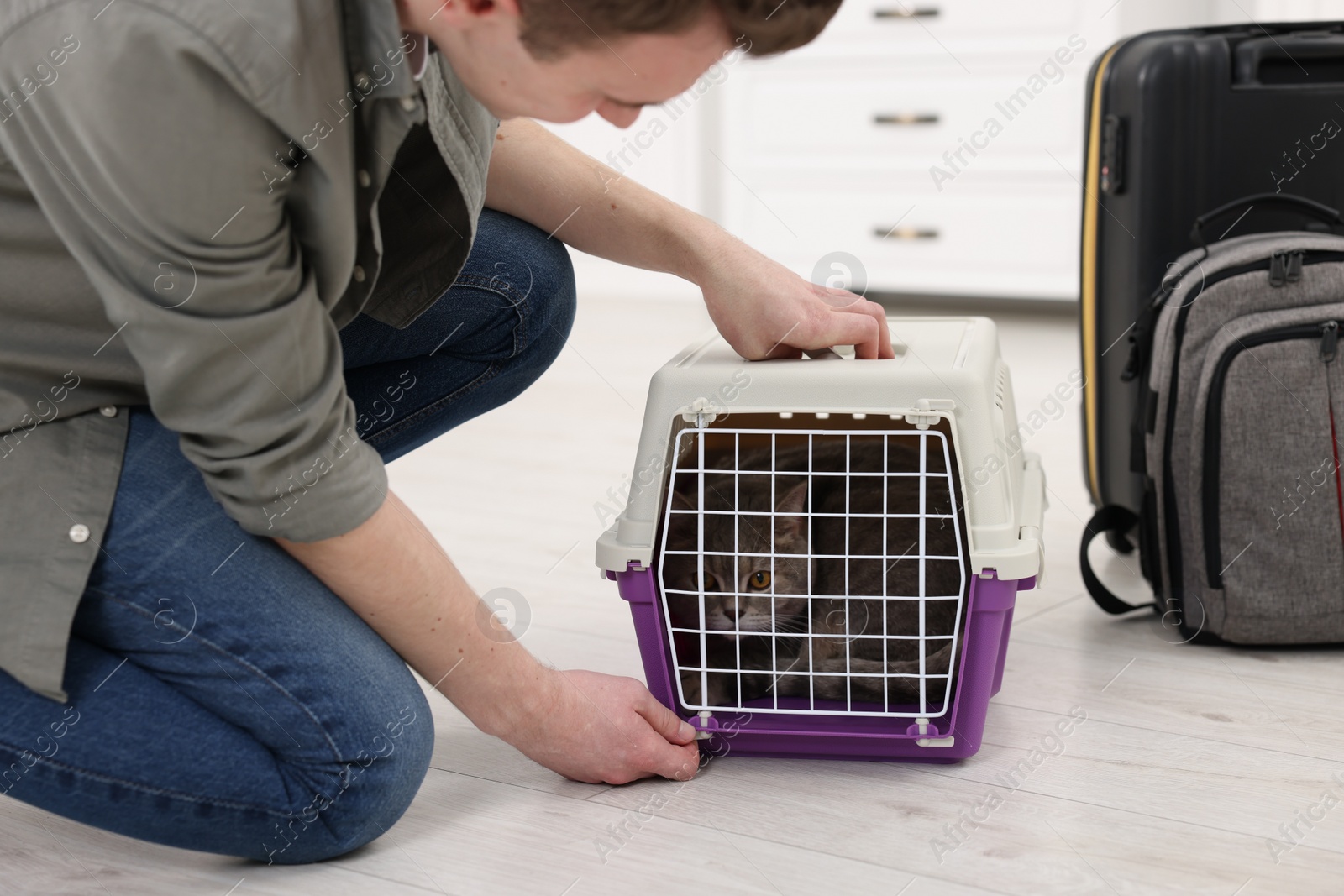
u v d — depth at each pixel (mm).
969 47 3402
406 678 950
